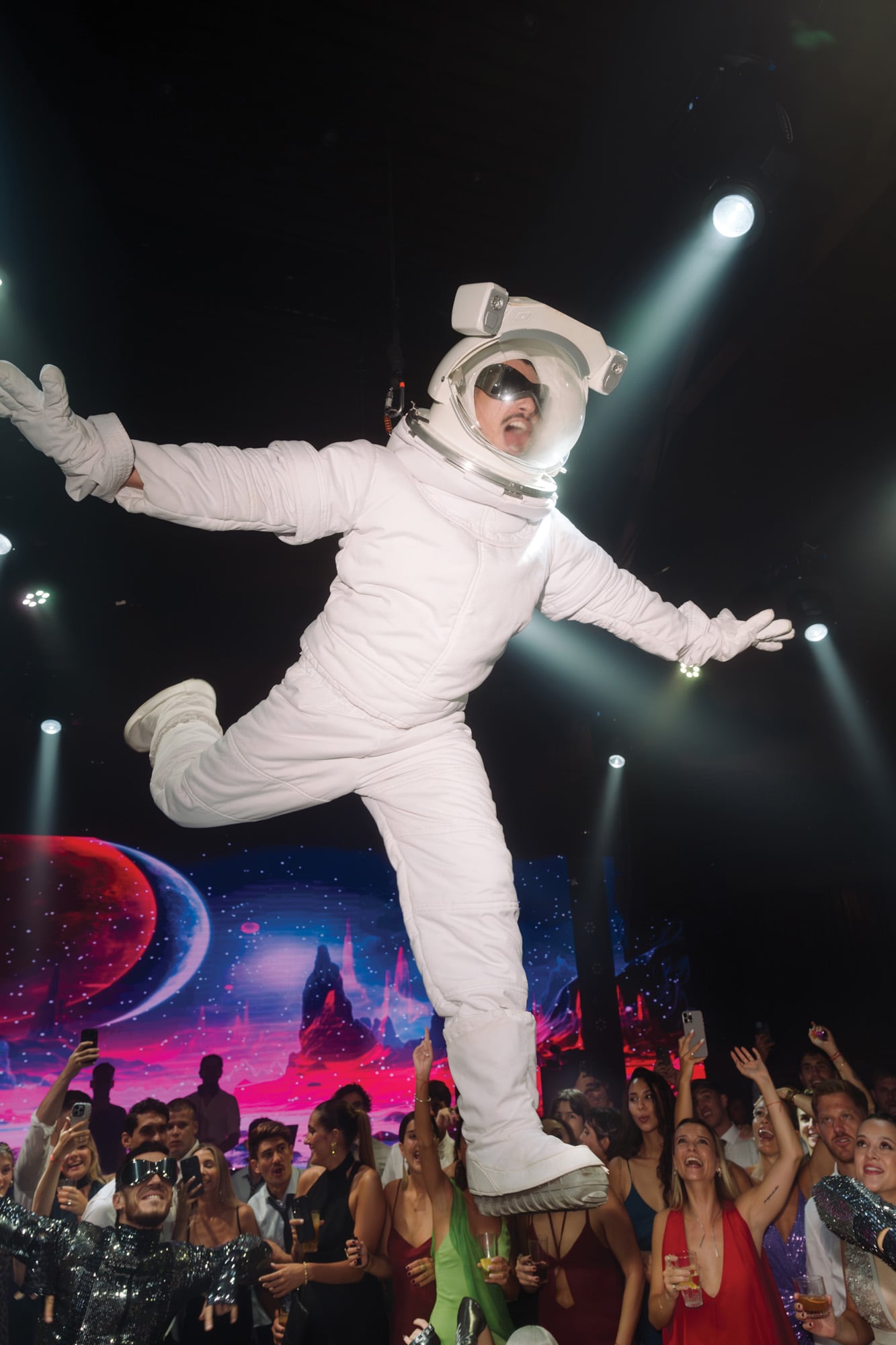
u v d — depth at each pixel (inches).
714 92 129.5
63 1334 95.7
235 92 155.6
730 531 245.8
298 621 296.2
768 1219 112.1
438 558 67.3
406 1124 129.6
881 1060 354.6
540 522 73.2
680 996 375.9
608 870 402.9
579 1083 217.0
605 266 166.9
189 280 191.9
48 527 245.4
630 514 208.8
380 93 156.9
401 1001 338.6
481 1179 59.9
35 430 56.4
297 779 71.0
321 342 209.6
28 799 310.0
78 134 160.1
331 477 66.6
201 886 329.1
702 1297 106.3
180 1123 157.2
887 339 200.4
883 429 209.8
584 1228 118.2
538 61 150.3
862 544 253.6
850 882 374.6
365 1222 126.0
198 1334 126.6
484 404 68.7
